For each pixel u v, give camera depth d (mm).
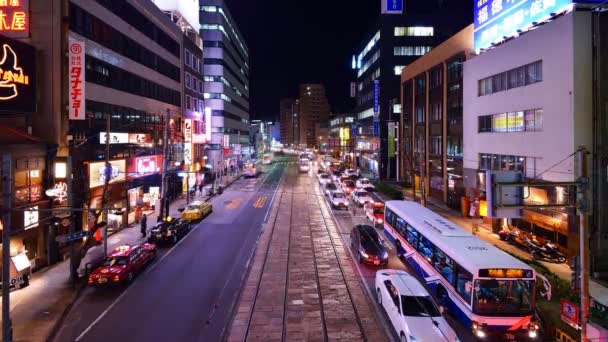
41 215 26141
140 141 43344
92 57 33562
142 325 18266
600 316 15445
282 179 84438
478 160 39281
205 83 94375
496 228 34625
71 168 28453
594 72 25594
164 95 53375
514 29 33094
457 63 45031
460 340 16547
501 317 16531
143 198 44062
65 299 20906
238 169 101250
